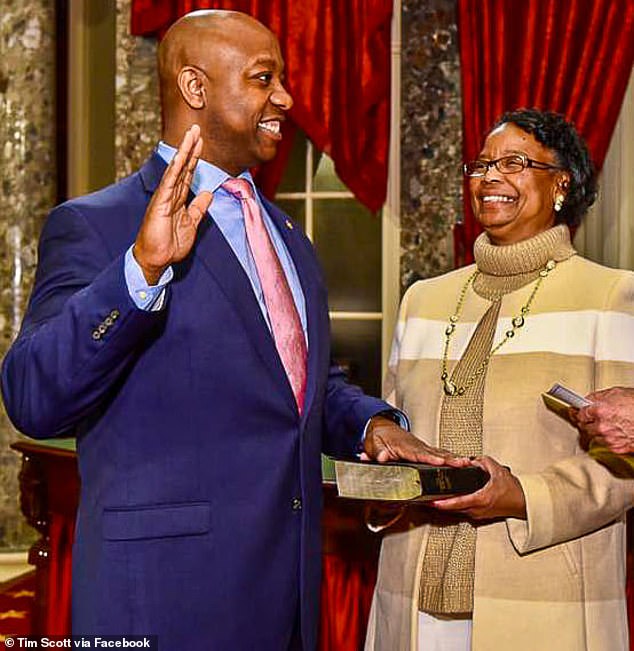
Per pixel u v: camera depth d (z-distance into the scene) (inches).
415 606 95.1
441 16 249.9
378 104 244.8
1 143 232.1
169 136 88.4
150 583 80.0
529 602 91.7
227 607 81.5
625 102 239.6
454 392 97.3
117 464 81.2
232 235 87.9
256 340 83.4
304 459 86.0
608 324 93.6
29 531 230.5
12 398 79.6
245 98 86.0
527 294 97.7
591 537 94.3
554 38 235.6
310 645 87.6
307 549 86.3
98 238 82.7
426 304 104.2
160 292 75.9
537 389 94.2
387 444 90.6
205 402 81.7
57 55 254.1
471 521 94.5
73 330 75.6
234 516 82.0
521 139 97.8
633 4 233.1
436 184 251.6
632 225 240.2
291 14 242.5
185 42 87.0
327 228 260.4
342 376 101.7
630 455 88.2
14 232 231.8
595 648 91.7
